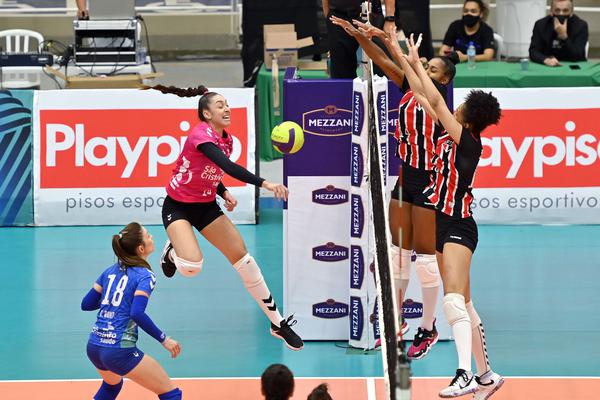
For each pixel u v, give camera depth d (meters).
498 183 36.53
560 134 36.28
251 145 36.75
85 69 42.19
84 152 36.72
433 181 21.16
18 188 36.88
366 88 24.78
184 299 29.91
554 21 42.59
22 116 36.66
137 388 23.67
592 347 25.95
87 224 36.97
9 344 26.33
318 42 45.06
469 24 43.56
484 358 21.17
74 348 26.11
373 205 21.34
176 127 36.53
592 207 36.53
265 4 45.56
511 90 36.19
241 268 23.11
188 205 22.92
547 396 22.89
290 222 26.25
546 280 31.08
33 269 32.28
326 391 16.52
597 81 39.53
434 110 20.19
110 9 42.34
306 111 25.66
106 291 20.30
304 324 26.64
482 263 32.72
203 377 24.17
